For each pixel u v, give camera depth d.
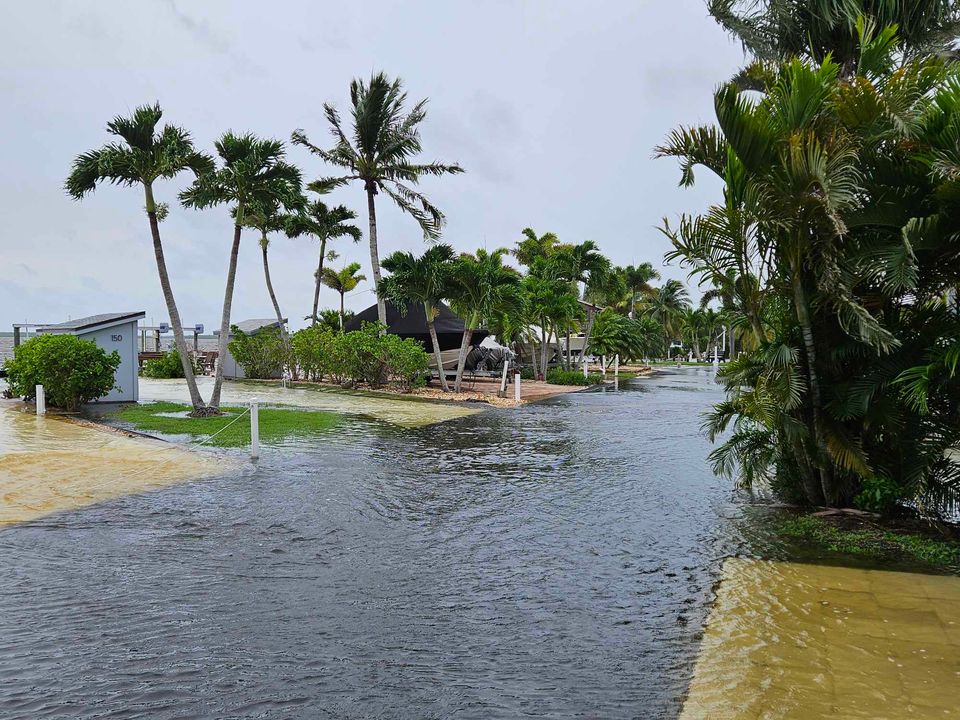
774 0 11.93
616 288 42.53
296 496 8.67
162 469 10.33
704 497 8.92
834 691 3.80
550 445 13.49
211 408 17.44
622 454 12.43
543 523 7.56
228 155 16.70
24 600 5.11
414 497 8.75
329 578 5.69
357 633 4.58
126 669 4.02
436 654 4.27
